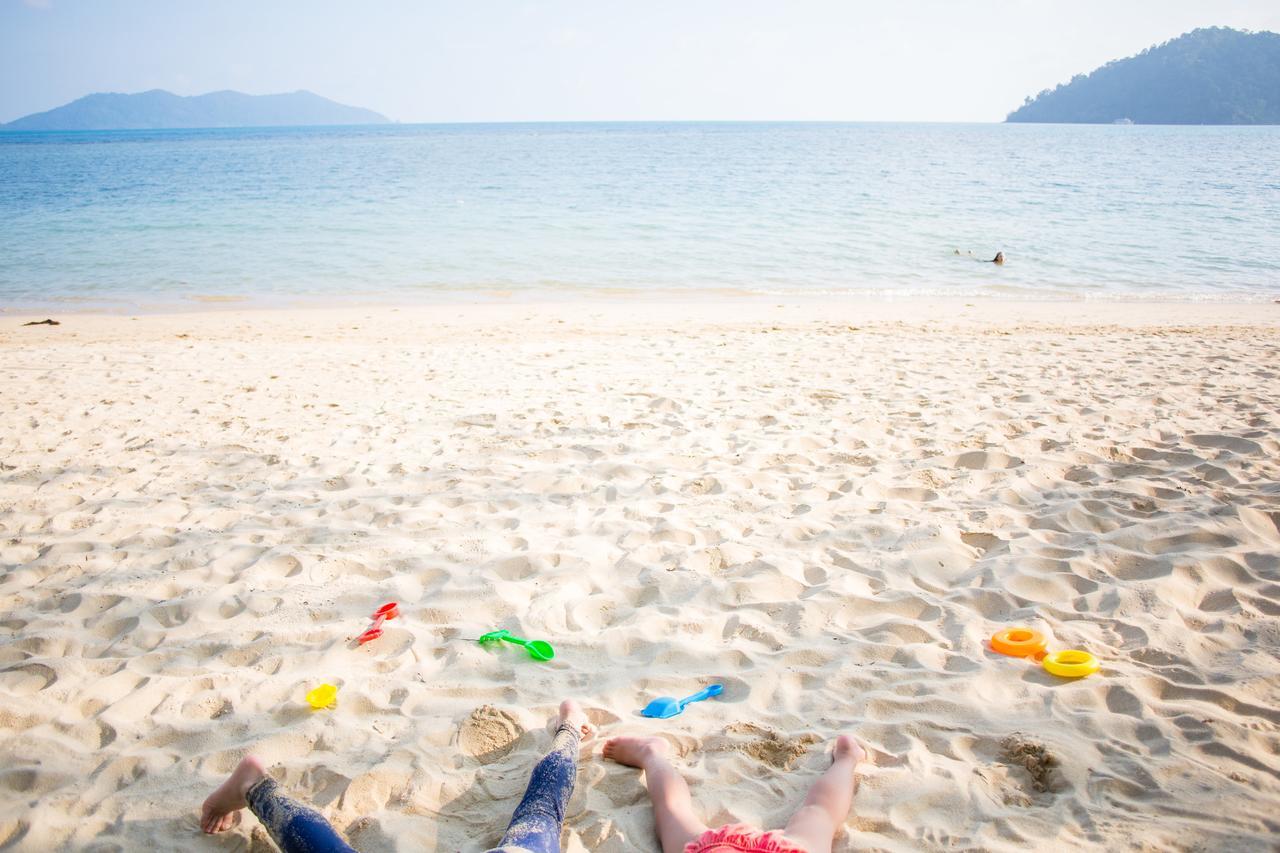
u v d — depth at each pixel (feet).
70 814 7.97
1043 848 7.25
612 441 19.56
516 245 66.44
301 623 11.64
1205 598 11.64
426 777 8.41
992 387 24.40
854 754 8.34
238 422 22.02
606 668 10.49
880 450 18.43
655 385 25.57
